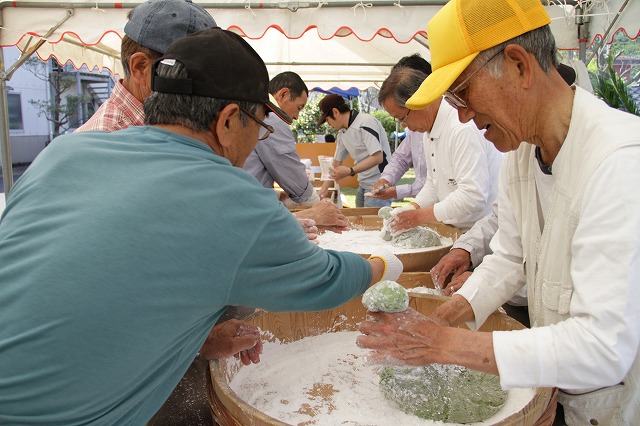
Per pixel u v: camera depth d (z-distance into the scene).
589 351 0.83
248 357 1.28
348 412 1.13
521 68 0.96
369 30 2.85
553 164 1.04
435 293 1.71
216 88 0.86
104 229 0.73
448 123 2.25
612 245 0.82
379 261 1.18
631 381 1.00
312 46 5.25
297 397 1.20
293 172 2.95
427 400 1.12
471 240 1.83
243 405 0.92
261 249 0.82
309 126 10.09
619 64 9.70
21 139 11.56
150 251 0.74
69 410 0.73
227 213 0.79
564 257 1.03
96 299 0.71
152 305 0.74
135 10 1.37
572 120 0.99
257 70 0.92
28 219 0.79
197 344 0.89
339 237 2.49
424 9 2.80
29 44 3.31
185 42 0.88
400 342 0.98
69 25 2.88
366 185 4.68
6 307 0.74
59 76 11.63
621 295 0.81
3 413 0.72
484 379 1.19
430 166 2.63
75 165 0.82
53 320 0.71
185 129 0.89
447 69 0.98
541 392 0.98
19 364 0.71
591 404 1.03
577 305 0.87
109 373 0.73
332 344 1.48
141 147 0.84
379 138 4.66
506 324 1.33
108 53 4.65
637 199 0.83
